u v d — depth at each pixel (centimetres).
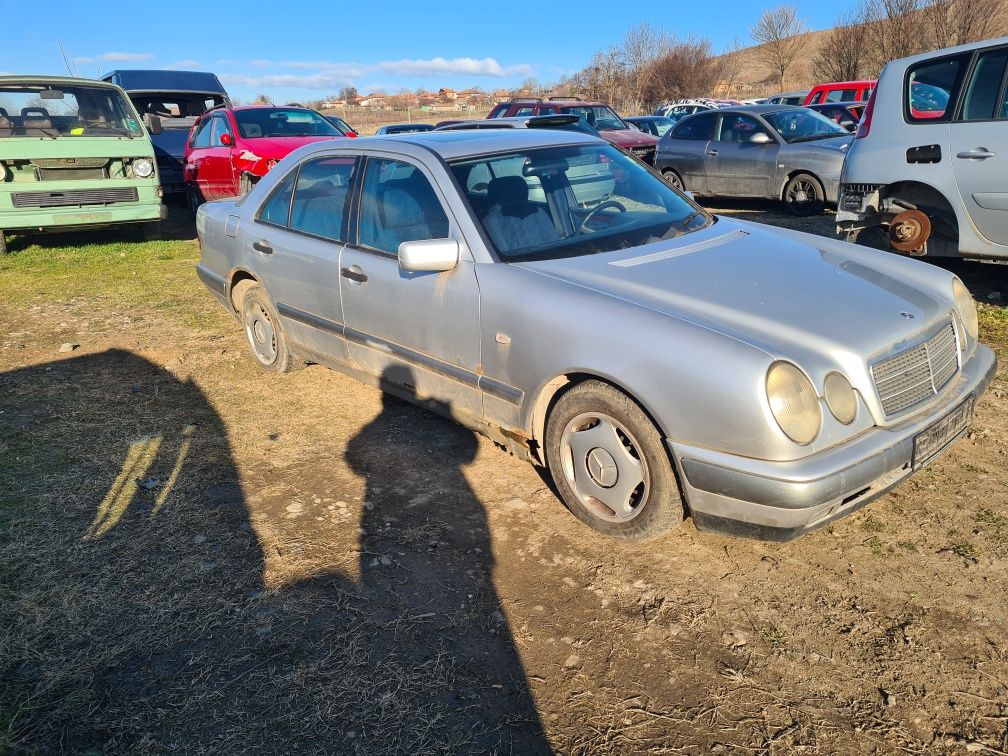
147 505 362
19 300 746
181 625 280
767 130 1112
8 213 877
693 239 376
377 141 423
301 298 459
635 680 249
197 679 255
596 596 289
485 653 263
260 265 487
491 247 352
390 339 399
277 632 275
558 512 346
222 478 387
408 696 245
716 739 226
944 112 581
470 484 374
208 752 227
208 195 1101
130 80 1371
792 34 3944
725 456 269
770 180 1107
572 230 374
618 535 317
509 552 318
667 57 3956
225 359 564
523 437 344
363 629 276
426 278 368
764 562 304
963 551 303
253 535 336
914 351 294
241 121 1047
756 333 282
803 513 262
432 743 227
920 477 357
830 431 268
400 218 393
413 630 275
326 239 437
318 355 469
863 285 325
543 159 404
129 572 312
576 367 306
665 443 288
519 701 242
